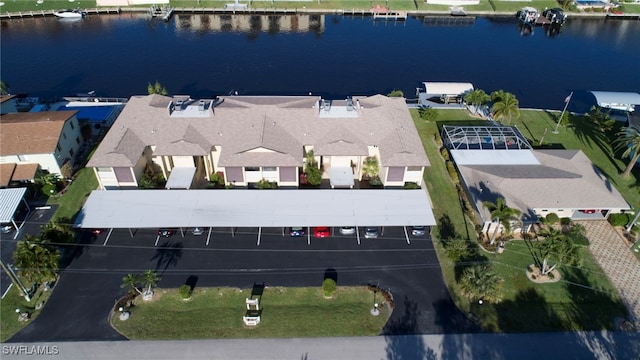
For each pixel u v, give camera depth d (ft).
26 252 160.45
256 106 231.91
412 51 402.93
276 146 214.07
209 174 226.99
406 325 162.09
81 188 221.05
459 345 156.46
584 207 201.05
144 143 217.36
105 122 270.67
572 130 275.59
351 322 162.30
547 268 182.60
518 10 490.49
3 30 423.64
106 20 453.58
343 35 432.66
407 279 178.60
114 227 184.34
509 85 347.77
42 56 374.02
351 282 176.86
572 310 168.35
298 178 219.20
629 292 175.63
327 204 196.95
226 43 407.23
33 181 216.13
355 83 344.49
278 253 187.93
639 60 394.11
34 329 158.40
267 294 171.22
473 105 297.12
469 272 172.24
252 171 214.07
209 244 190.80
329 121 227.81
